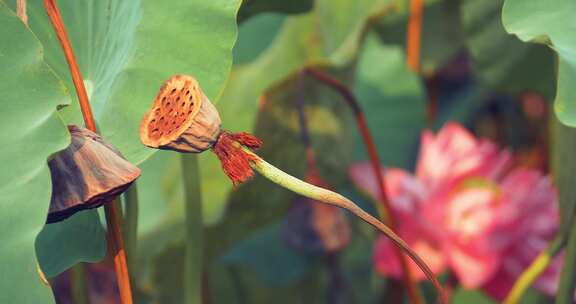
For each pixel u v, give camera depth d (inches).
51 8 73.8
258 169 69.9
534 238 117.5
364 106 160.7
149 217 125.7
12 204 68.6
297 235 106.2
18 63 71.9
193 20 78.2
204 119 69.4
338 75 119.0
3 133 70.3
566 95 74.2
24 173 69.2
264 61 137.7
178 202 125.0
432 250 119.7
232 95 136.3
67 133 70.0
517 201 118.0
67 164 70.8
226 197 117.7
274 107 112.3
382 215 124.2
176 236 122.3
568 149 90.4
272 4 95.3
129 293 75.5
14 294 67.2
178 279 125.5
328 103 118.7
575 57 75.3
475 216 117.6
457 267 118.2
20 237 67.9
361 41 119.6
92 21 82.0
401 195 122.4
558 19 76.7
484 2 123.2
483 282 116.7
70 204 70.7
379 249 120.6
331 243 105.8
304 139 104.0
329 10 131.7
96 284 116.5
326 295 130.0
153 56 78.0
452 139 126.0
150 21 78.5
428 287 129.0
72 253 77.9
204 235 123.3
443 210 119.3
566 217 94.4
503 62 124.0
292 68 134.9
